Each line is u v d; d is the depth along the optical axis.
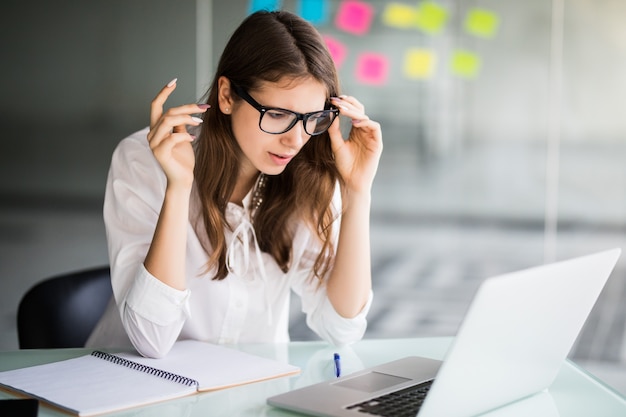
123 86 3.69
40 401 1.16
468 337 0.99
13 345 3.69
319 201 1.66
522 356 1.13
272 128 1.46
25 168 3.71
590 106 3.84
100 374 1.28
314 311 1.65
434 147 3.85
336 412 1.09
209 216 1.59
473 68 3.85
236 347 1.53
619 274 3.83
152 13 3.67
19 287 3.71
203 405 1.16
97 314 1.87
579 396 1.25
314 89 1.46
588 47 3.83
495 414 1.16
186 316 1.42
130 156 1.61
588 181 3.86
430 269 3.86
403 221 3.86
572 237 3.87
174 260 1.40
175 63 3.69
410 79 3.84
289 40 1.46
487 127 3.86
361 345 1.56
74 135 3.70
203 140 1.59
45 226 3.72
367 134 1.61
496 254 3.87
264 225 1.67
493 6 3.83
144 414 1.12
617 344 3.75
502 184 3.87
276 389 1.25
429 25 3.83
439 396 1.02
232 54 1.51
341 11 3.81
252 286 1.67
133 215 1.57
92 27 3.68
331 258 1.67
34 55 3.68
